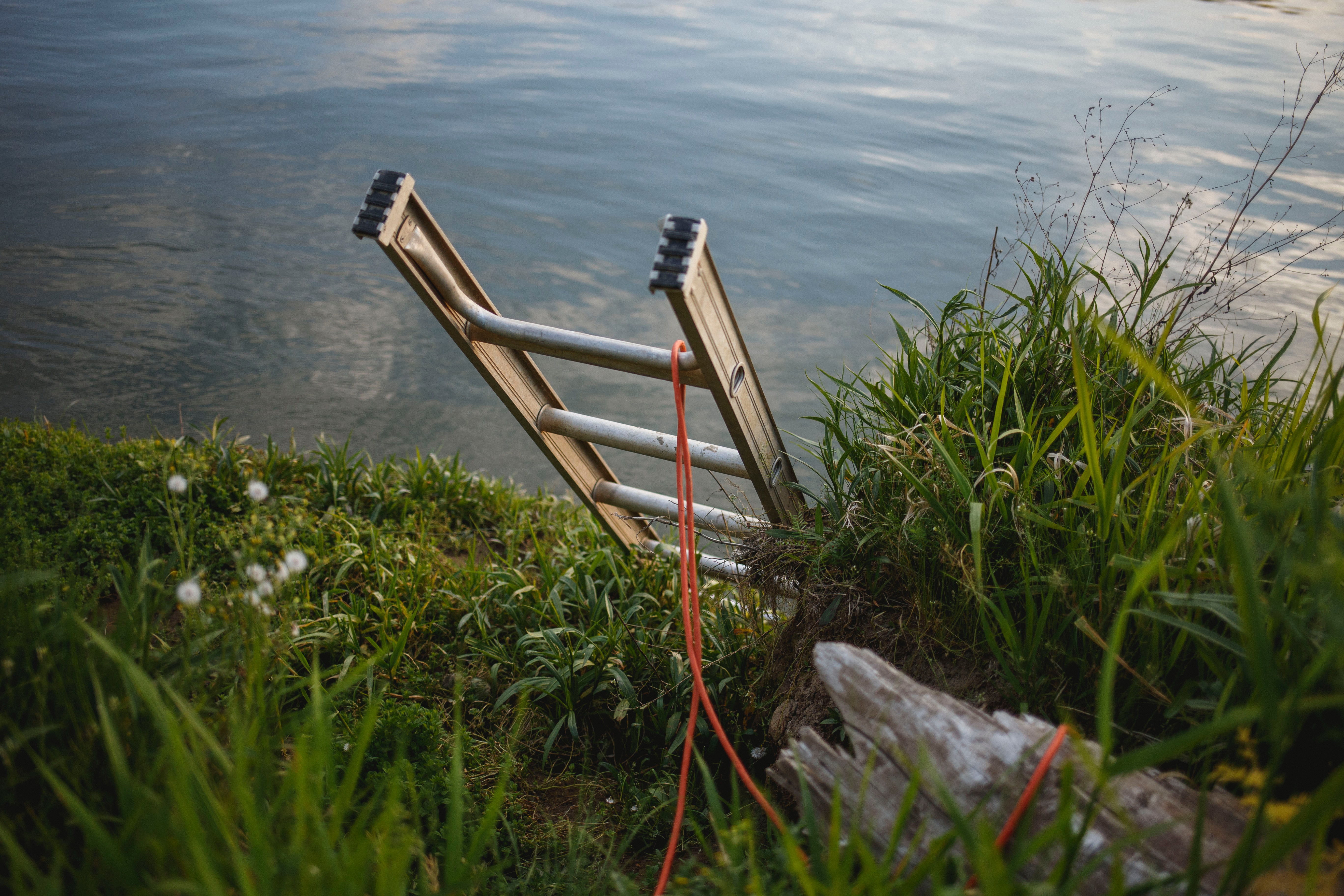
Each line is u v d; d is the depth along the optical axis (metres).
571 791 2.87
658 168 14.99
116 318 9.15
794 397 8.30
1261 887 1.29
